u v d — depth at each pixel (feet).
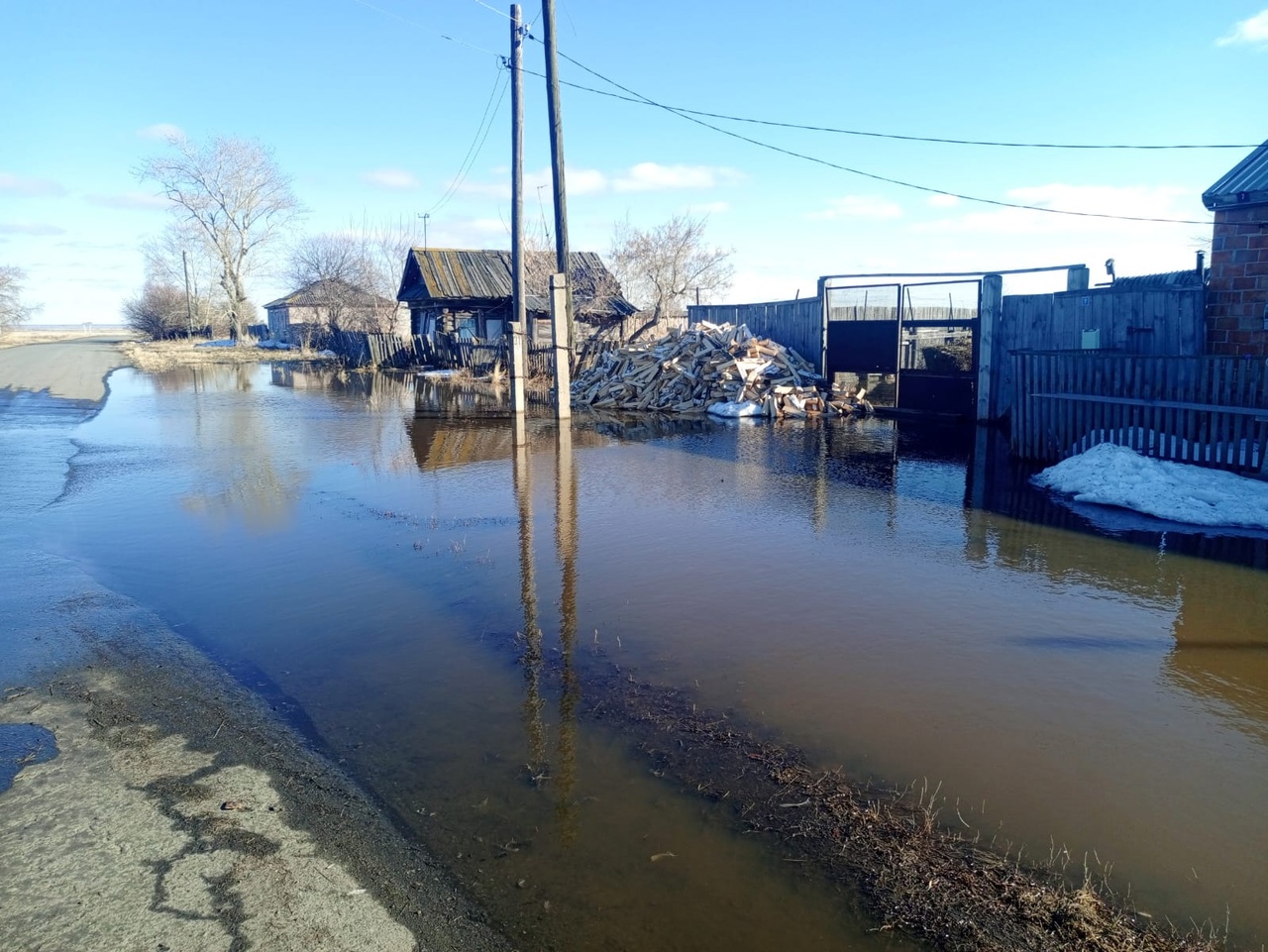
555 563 22.81
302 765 12.67
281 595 20.34
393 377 94.84
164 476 35.06
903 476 34.47
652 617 18.71
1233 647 16.93
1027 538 24.94
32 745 13.16
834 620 18.48
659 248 120.67
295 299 190.60
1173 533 25.30
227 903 9.52
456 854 10.59
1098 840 10.92
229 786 12.04
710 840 10.90
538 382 77.92
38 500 30.66
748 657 16.56
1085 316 42.78
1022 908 9.63
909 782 12.25
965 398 50.75
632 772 12.50
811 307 61.00
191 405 64.13
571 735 13.56
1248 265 36.37
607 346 76.33
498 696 14.93
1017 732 13.65
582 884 10.05
